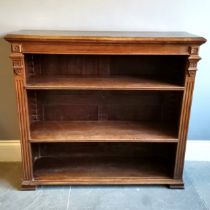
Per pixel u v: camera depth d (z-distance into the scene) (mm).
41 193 1851
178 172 1905
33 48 1572
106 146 2191
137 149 2205
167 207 1738
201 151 2262
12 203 1746
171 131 1924
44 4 1885
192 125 2205
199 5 1916
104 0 1890
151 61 1966
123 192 1876
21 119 1735
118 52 1603
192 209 1726
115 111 2092
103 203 1762
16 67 1606
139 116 2113
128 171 1992
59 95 2031
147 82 1790
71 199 1794
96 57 1938
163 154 2211
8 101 2096
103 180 1897
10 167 2150
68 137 1803
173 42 1566
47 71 1955
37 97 2020
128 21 1941
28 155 1817
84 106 2070
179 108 1832
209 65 2039
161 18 1940
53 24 1928
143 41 1558
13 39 1525
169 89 1699
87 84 1721
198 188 1938
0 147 2197
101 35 1606
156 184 1949
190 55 1615
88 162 2104
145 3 1906
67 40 1537
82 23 1934
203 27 1962
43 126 1979
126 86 1693
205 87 2096
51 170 1980
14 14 1893
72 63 1947
